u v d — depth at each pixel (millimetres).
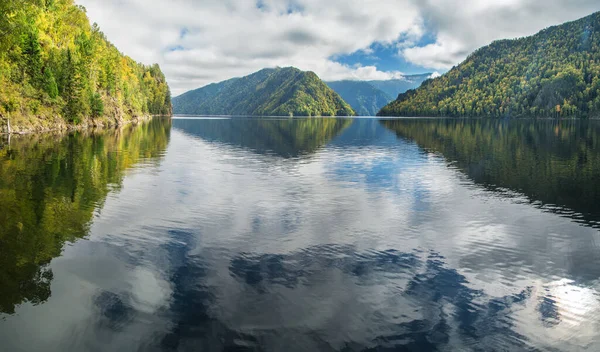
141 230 19203
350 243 17828
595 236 19109
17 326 10586
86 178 33031
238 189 29781
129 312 11406
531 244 17984
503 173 37656
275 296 12586
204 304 11961
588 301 12609
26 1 43688
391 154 54844
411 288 13375
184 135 93625
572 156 50375
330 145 69875
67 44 124312
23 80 84812
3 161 40562
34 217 20875
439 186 31531
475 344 10219
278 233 19125
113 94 141750
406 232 19578
